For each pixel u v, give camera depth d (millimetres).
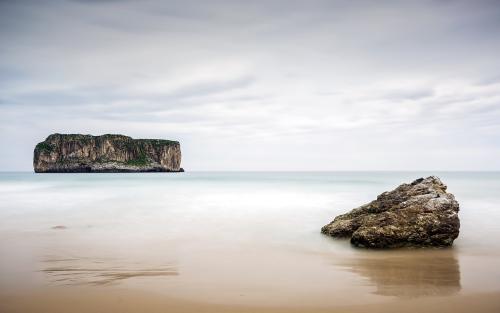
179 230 22250
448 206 18734
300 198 41281
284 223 24734
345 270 14008
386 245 17719
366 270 14023
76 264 14648
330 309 10094
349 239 19844
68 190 55312
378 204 21219
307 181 87625
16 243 18531
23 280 12555
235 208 32406
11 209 31844
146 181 89625
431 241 17906
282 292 11438
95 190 55344
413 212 18703
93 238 19828
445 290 11633
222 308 10156
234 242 19078
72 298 10859
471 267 14516
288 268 14250
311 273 13570
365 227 18375
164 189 58219
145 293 11305
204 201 38500
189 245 18312
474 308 10125
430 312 9867
